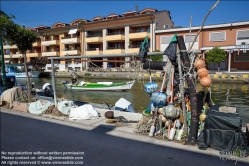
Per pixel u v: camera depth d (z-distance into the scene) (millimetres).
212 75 26531
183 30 33844
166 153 4363
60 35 49062
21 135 5598
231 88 22062
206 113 4766
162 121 5195
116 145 4828
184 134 4867
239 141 4203
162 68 5703
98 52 42094
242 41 30312
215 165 3863
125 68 7898
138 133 5496
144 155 4316
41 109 7969
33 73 39312
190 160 4059
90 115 7090
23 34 9867
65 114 7500
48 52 49719
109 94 20406
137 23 37906
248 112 12703
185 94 5340
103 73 33781
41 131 5887
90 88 22156
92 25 42656
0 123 6598
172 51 5102
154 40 36688
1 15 9781
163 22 39469
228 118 4254
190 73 4875
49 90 16469
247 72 28078
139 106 14539
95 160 4195
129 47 38719
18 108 8523
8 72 39750
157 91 5668
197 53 5035
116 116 7410
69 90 23297
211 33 32250
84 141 5125
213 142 4426
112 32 42594
